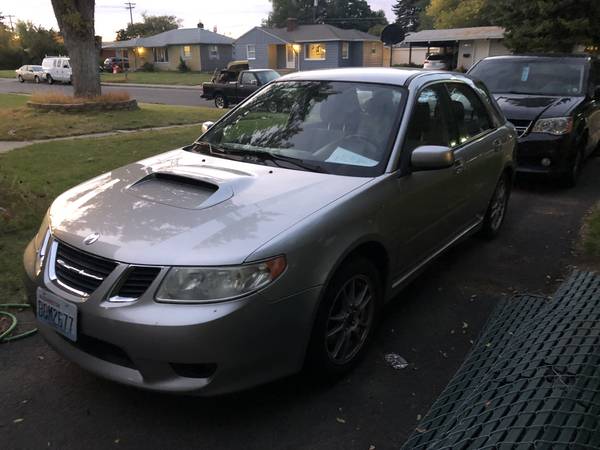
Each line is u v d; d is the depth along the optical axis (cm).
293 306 259
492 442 205
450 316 388
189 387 248
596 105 823
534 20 1544
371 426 273
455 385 279
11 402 289
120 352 257
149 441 262
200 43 5506
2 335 347
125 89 3281
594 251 500
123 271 248
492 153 484
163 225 267
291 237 260
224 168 332
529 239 547
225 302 242
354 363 317
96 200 305
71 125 1323
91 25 1614
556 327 293
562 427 204
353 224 291
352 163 336
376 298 328
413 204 350
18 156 912
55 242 282
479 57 3850
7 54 6259
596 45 1520
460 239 457
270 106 410
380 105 369
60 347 276
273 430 269
